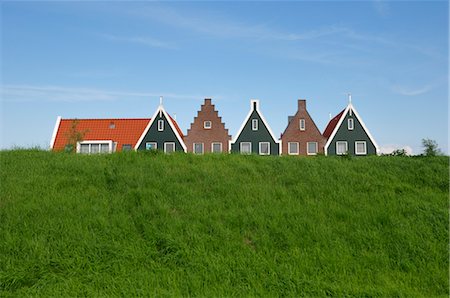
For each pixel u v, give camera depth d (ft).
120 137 153.99
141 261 37.99
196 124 148.36
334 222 45.85
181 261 37.81
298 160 64.90
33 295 33.09
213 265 37.09
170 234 41.22
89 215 44.52
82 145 142.10
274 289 34.65
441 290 35.63
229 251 39.86
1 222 42.96
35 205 46.09
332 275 36.83
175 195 50.08
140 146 144.15
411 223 46.14
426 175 59.41
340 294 33.78
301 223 45.14
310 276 36.63
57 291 33.50
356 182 56.90
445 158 67.31
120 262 37.50
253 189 52.90
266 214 46.70
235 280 35.70
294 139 146.72
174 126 148.56
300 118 148.15
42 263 36.76
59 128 156.56
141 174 55.11
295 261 38.73
